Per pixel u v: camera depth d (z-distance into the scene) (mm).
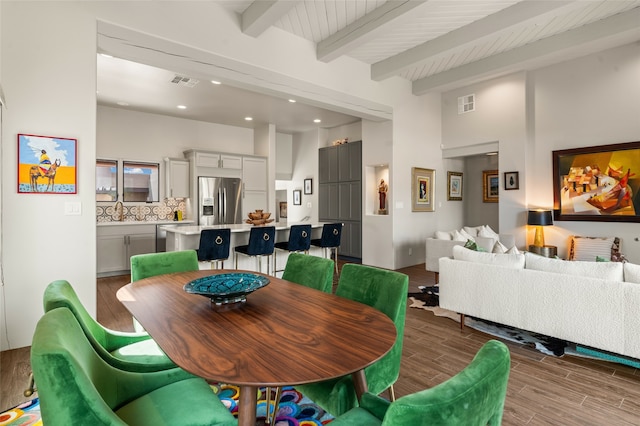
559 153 5398
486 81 6211
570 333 2660
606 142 4980
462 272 3309
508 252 3486
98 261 5504
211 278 2002
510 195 5898
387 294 1830
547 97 5551
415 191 6410
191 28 3564
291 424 1879
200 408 1304
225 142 7457
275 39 4266
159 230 6094
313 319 1513
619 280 2518
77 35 2936
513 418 1959
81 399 918
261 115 6664
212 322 1468
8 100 2662
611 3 3889
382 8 3791
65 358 908
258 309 1649
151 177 6551
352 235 7195
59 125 2867
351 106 5262
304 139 8359
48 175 2832
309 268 2367
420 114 6496
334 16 4020
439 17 4055
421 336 3195
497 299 3061
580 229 5238
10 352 2682
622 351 2426
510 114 5895
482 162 7402
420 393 697
